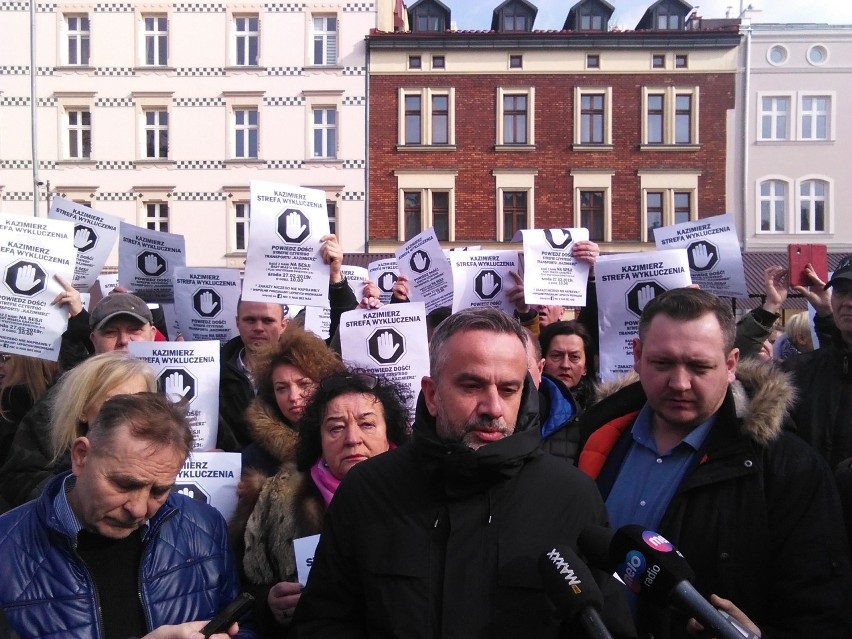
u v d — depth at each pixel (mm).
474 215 25219
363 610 2301
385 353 4676
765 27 25109
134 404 2574
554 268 5715
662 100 25297
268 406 3754
